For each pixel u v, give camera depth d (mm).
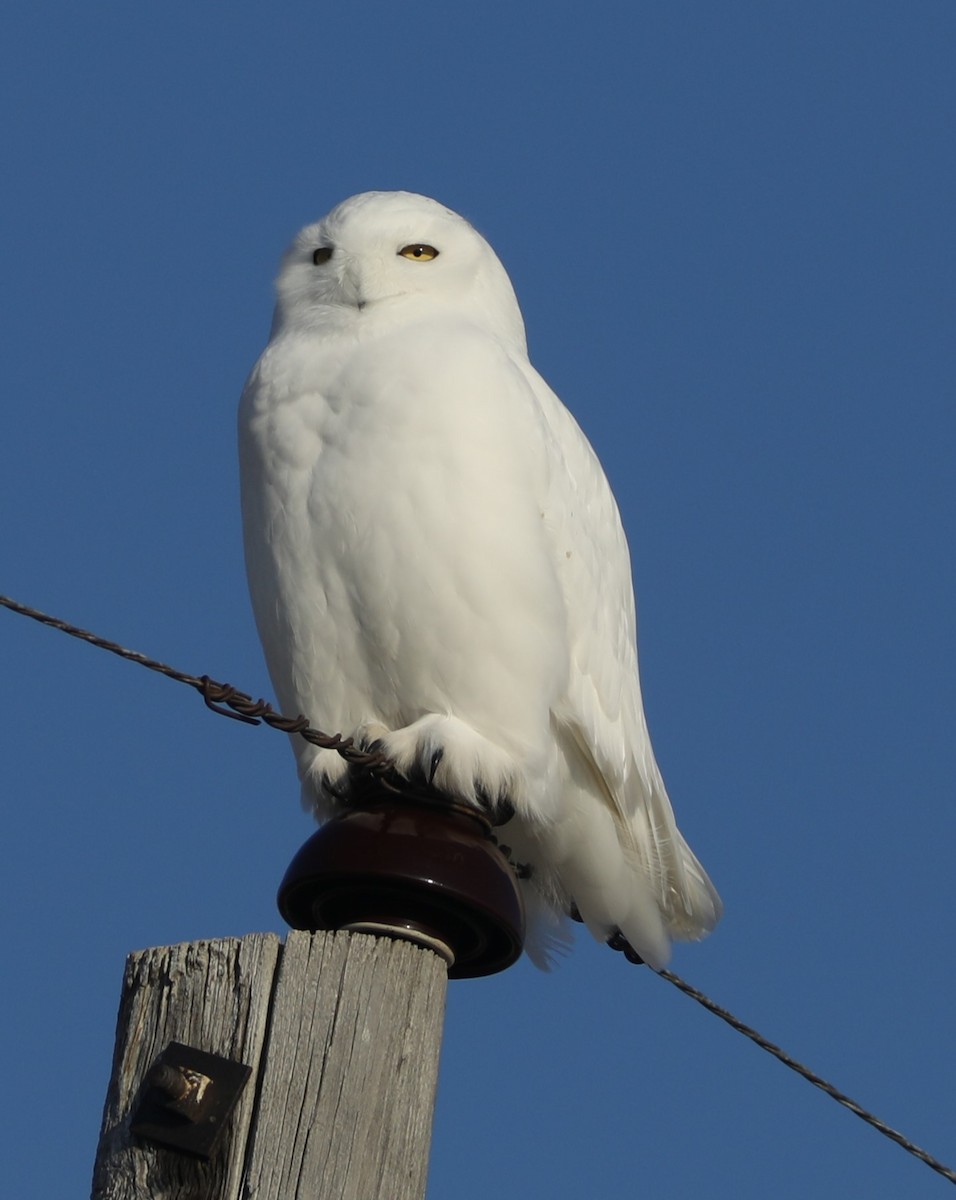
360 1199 7168
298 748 10719
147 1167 7215
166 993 7504
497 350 10867
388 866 8438
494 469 10422
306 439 10570
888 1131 9328
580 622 10969
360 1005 7457
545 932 11477
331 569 10477
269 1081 7297
